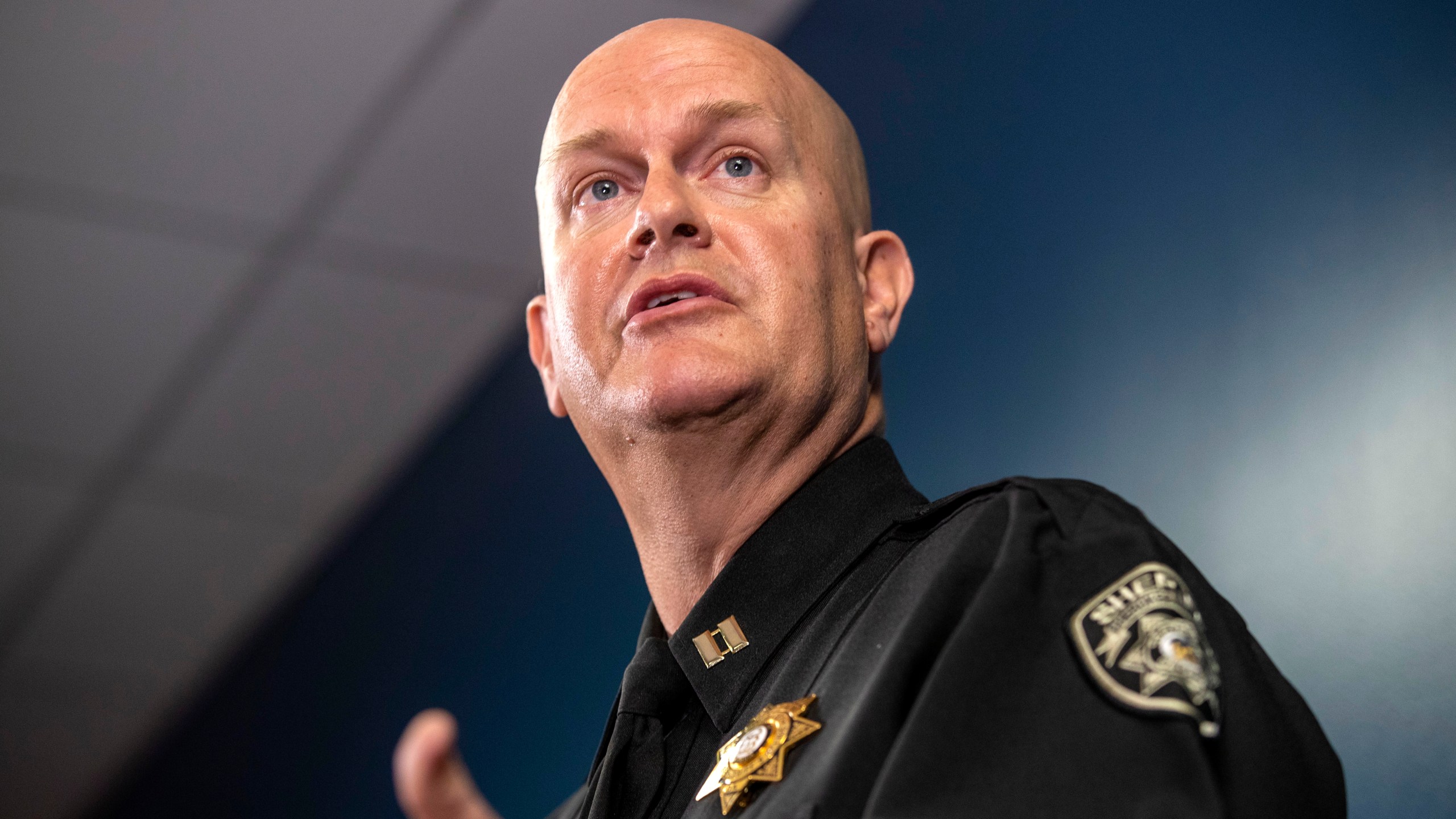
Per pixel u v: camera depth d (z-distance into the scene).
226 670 4.90
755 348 1.28
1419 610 2.13
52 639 5.04
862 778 0.83
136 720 5.09
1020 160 3.11
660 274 1.31
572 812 1.45
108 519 4.76
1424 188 2.41
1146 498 2.58
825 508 1.24
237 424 4.48
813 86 1.54
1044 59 3.16
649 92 1.42
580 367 1.34
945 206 3.21
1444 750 2.03
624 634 3.78
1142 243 2.81
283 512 4.69
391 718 4.26
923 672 0.89
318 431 4.50
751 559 1.22
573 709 3.78
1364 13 2.62
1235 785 0.79
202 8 3.43
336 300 4.20
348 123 3.76
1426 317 2.31
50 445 4.54
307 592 4.75
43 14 3.42
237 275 4.13
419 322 4.27
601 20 3.58
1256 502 2.42
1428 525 2.17
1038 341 2.89
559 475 4.15
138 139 3.77
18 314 4.19
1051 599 0.87
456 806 0.72
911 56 3.44
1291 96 2.68
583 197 1.43
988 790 0.77
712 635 1.18
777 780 0.94
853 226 1.50
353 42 3.55
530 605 4.03
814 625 1.14
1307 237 2.54
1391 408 2.30
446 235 4.06
